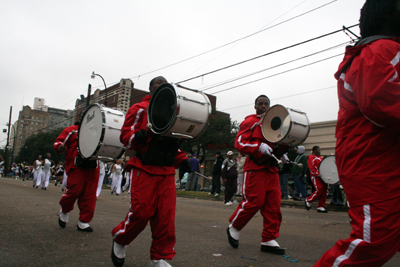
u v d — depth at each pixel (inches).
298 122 154.9
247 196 146.4
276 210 145.4
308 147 988.6
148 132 110.0
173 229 108.7
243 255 138.6
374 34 70.9
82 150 172.7
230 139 1269.7
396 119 56.3
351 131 65.6
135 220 107.2
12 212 241.0
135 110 115.7
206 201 468.1
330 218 286.0
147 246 151.3
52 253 132.3
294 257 137.3
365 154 62.1
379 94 56.8
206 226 218.8
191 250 145.7
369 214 60.1
